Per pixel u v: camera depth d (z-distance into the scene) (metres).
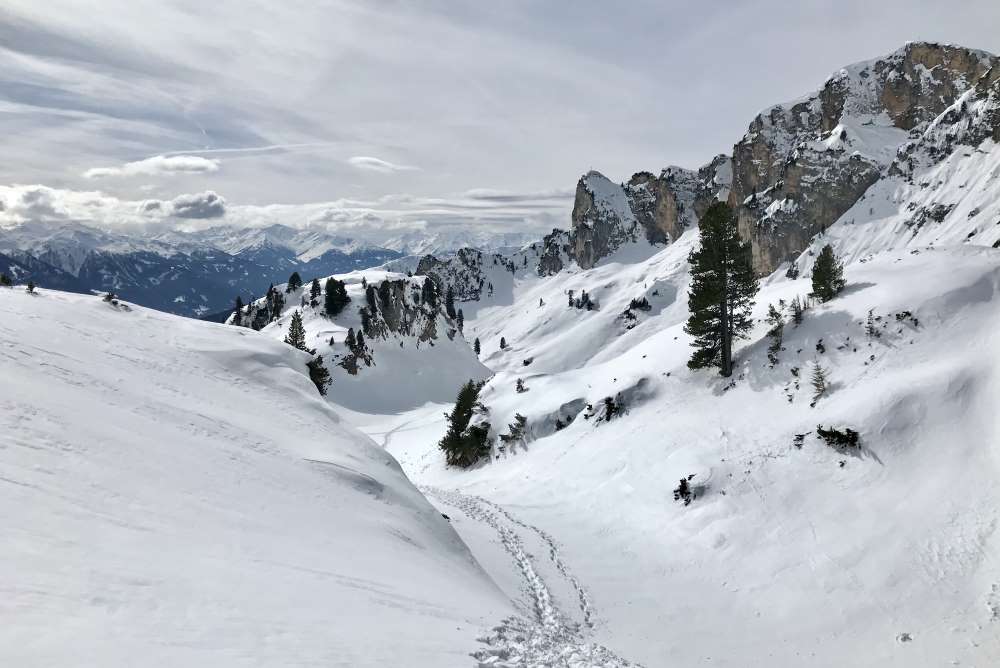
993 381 29.19
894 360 34.78
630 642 21.89
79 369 23.42
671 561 29.28
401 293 163.25
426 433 84.56
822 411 34.06
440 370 150.38
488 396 67.75
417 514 26.47
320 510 20.12
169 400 25.25
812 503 28.94
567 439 50.69
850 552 25.27
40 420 15.58
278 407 34.06
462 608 15.23
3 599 7.29
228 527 14.41
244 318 164.00
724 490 32.31
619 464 41.03
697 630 23.38
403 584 15.41
